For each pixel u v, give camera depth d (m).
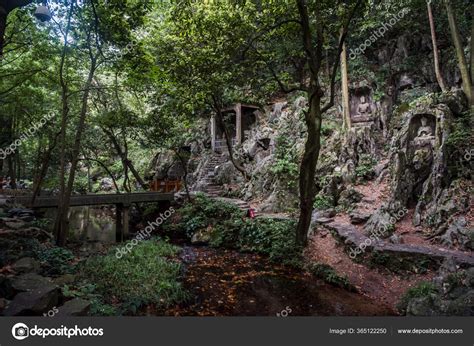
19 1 5.15
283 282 8.29
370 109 15.56
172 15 10.37
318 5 8.64
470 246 7.74
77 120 16.98
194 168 22.11
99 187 26.38
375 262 8.35
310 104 9.50
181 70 11.55
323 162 14.16
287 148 15.91
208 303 6.89
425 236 9.03
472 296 5.27
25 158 23.97
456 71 13.70
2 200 11.31
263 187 15.44
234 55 10.16
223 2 10.07
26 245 7.53
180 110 13.49
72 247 11.07
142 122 13.59
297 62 16.50
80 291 6.00
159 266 8.50
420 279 7.37
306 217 9.85
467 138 9.76
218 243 11.98
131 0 9.41
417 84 15.00
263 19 9.94
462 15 14.27
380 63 16.50
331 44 17.31
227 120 21.55
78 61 12.57
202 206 14.59
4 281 5.11
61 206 9.56
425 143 10.73
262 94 14.74
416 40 15.62
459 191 9.16
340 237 9.84
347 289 7.78
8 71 12.86
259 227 11.63
